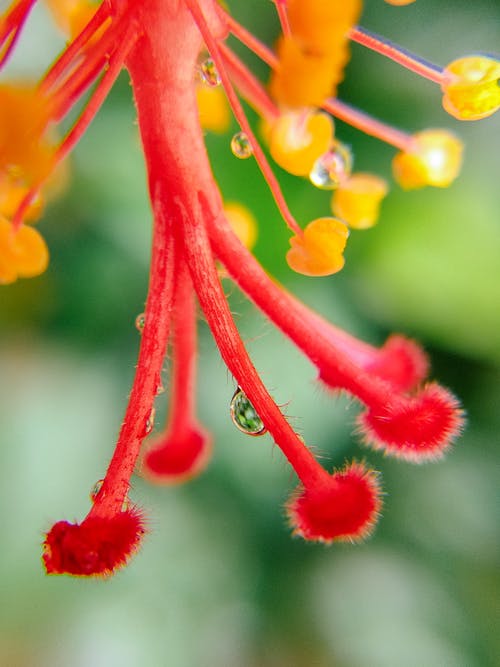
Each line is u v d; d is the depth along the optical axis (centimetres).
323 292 6
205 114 5
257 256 6
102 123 6
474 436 6
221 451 6
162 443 5
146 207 6
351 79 6
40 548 6
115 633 6
